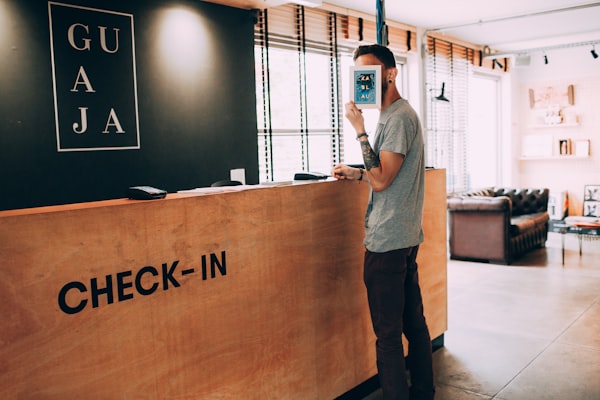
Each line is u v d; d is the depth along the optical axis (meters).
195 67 4.17
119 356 1.89
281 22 5.34
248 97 4.61
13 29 3.15
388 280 2.47
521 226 6.77
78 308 1.77
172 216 2.03
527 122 9.76
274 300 2.45
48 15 3.29
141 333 1.95
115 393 1.88
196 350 2.13
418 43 7.25
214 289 2.19
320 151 6.02
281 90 5.51
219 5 4.32
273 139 5.49
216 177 4.36
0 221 1.59
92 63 3.52
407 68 7.38
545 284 5.54
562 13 6.58
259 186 2.46
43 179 3.32
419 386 2.80
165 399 2.04
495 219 6.57
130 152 3.76
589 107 9.10
